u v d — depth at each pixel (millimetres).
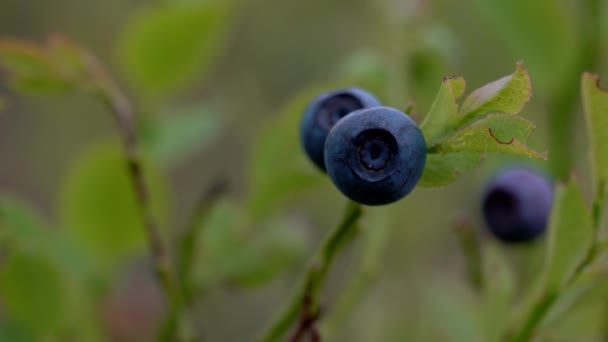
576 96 230
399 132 155
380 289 266
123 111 194
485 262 189
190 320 200
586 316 210
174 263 203
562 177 227
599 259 174
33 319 197
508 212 202
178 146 222
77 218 212
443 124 156
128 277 248
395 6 223
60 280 197
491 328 187
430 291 240
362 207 166
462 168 157
